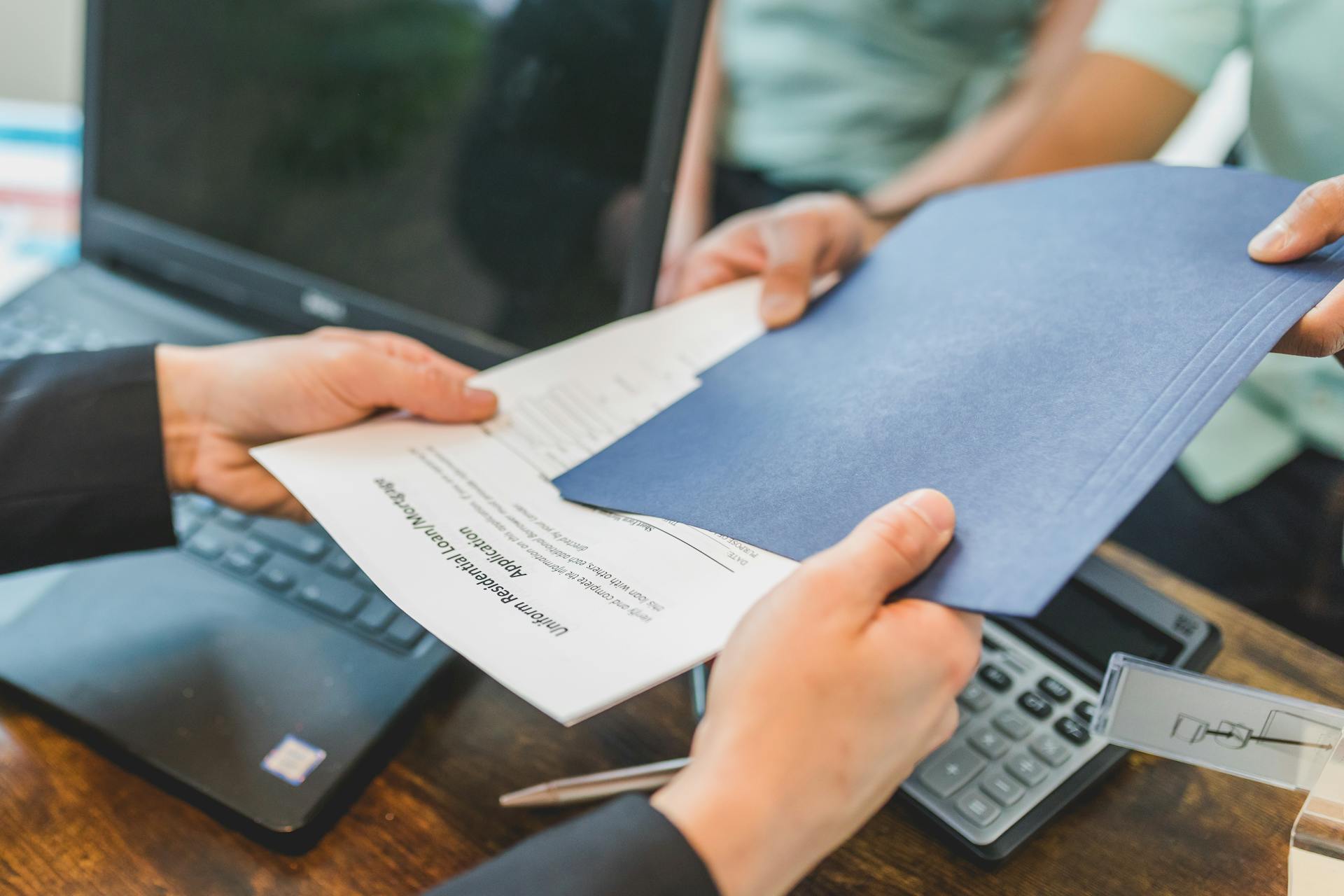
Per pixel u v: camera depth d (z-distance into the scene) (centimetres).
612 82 51
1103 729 37
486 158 55
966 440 32
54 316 67
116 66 68
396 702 39
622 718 41
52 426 44
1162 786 38
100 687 39
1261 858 36
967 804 36
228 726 38
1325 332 32
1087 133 92
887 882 34
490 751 39
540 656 27
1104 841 36
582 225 53
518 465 39
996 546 27
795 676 26
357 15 58
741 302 49
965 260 42
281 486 49
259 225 64
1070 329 34
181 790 36
